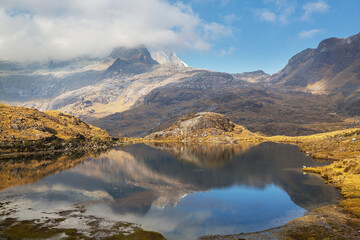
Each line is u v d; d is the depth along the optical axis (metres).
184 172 157.75
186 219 75.00
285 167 170.50
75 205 88.12
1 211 79.38
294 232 62.06
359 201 83.88
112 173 153.25
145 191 110.06
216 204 90.81
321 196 96.25
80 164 187.75
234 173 152.50
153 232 64.00
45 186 116.38
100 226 67.81
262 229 66.19
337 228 62.97
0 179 131.00
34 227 65.94
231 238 60.25
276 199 96.00
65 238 59.12
